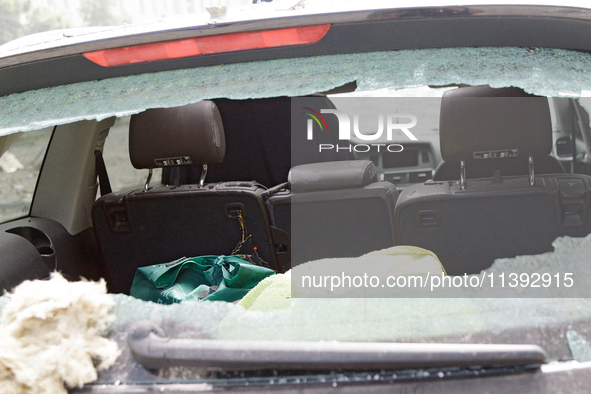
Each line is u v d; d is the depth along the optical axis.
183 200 1.71
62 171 1.85
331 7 0.88
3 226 1.62
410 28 0.89
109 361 0.70
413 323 0.72
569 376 0.67
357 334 0.71
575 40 0.91
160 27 0.92
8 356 0.65
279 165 2.40
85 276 1.80
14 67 0.99
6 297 0.84
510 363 0.66
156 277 1.39
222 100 2.29
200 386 0.68
